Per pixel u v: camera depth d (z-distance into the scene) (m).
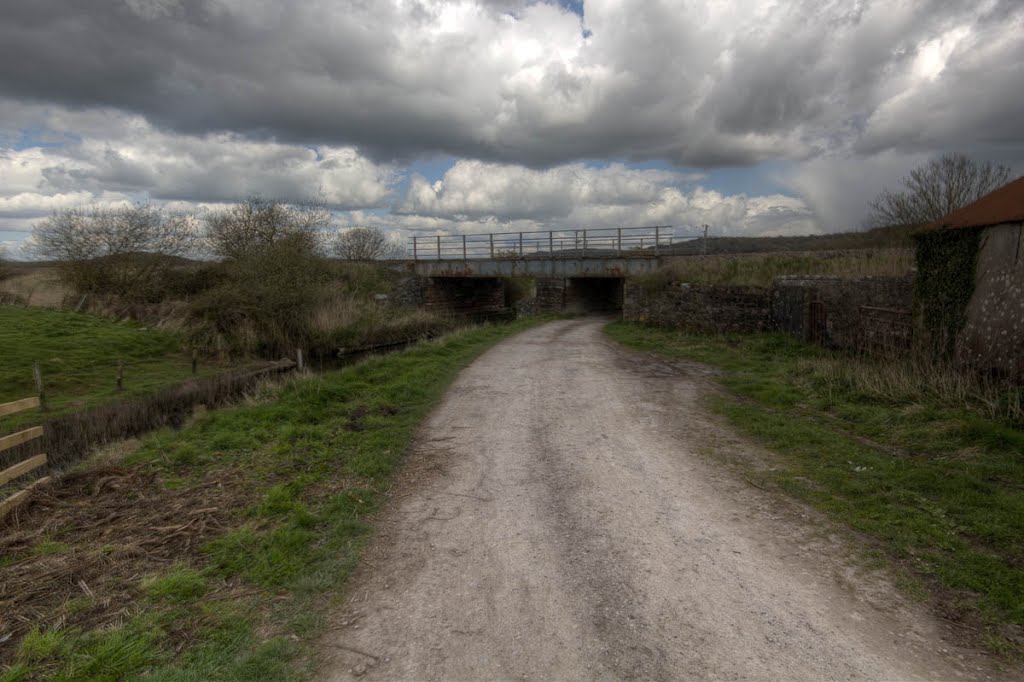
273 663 3.20
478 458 6.98
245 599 3.88
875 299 13.04
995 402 6.79
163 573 4.18
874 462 6.02
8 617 3.59
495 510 5.40
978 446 6.09
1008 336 7.51
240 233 26.44
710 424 8.06
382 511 5.46
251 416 8.59
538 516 5.23
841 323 12.73
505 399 10.11
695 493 5.61
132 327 22.11
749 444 7.07
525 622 3.58
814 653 3.17
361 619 3.66
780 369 11.16
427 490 5.98
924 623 3.42
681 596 3.80
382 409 9.25
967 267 8.31
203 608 3.73
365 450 7.15
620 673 3.06
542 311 35.12
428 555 4.54
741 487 5.70
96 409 11.31
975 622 3.40
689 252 33.03
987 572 3.85
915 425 6.99
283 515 5.23
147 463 6.64
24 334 18.89
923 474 5.48
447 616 3.67
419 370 12.30
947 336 8.66
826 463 6.18
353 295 25.97
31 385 14.30
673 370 12.55
